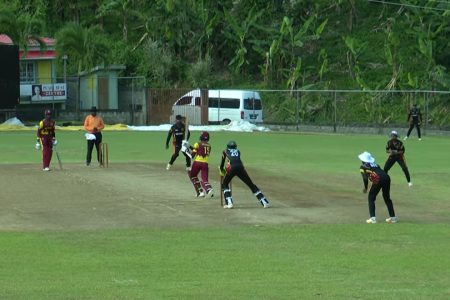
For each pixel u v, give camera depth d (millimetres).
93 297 32531
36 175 77125
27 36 174375
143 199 64375
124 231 51656
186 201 63750
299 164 92625
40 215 57406
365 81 189000
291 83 182125
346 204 64062
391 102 177500
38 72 176375
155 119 174250
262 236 50188
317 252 44906
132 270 39031
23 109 163500
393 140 75438
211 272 38688
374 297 33312
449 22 184875
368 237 50281
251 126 157250
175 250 44969
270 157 101500
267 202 61781
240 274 38250
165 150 108500
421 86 178625
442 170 88750
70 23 180125
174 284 35562
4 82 152375
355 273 38844
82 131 144750
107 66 180000
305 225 54781
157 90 174750
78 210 59406
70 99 179125
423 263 41688
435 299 33094
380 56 197625
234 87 195000
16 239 48250
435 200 67750
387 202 56469
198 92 168250
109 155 101438
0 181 72938
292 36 189125
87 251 44375
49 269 39125
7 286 34781
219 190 69375
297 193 69188
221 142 125000
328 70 195250
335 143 126562
